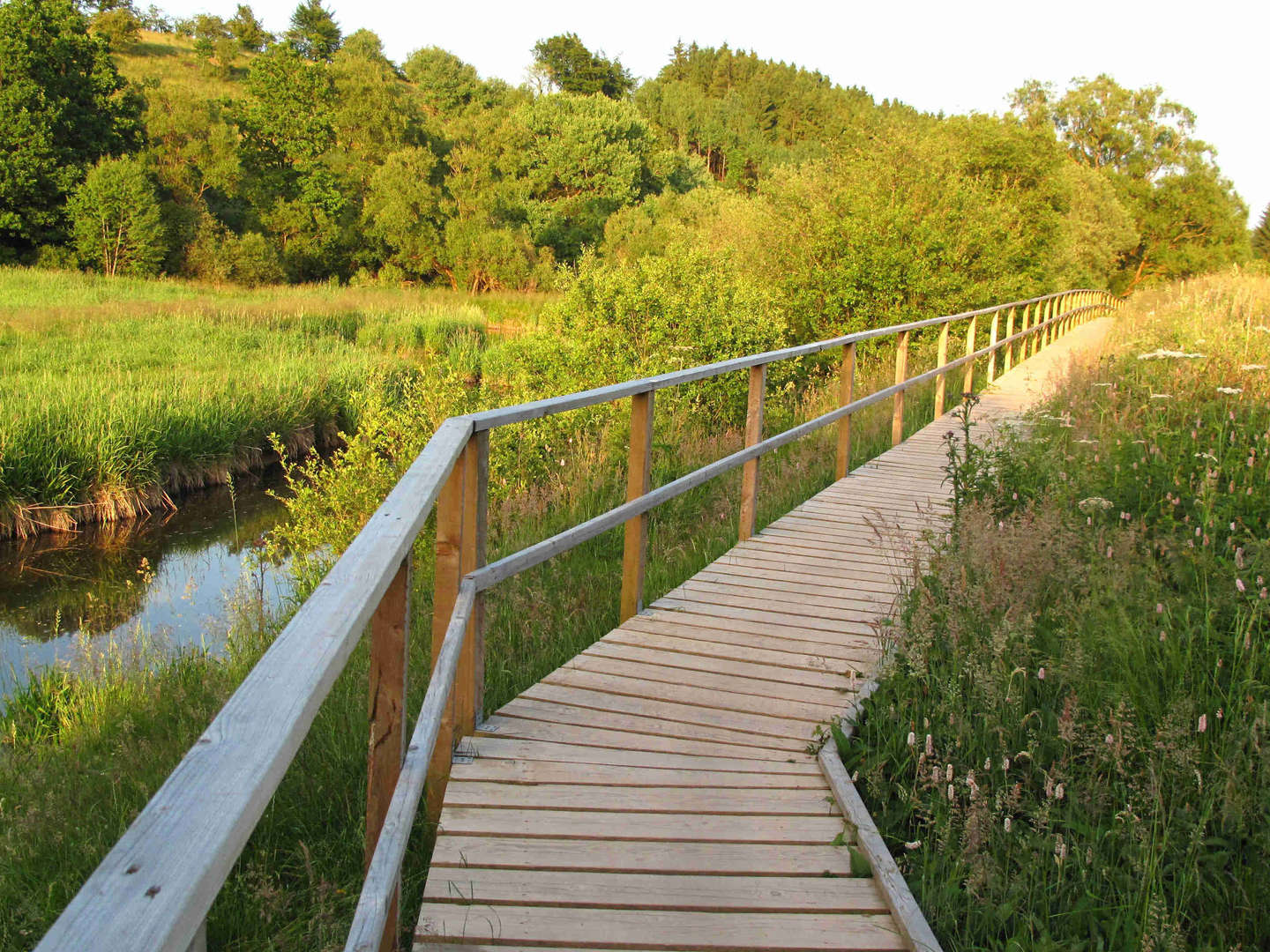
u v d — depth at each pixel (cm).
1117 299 3838
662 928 269
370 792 242
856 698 404
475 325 2955
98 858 373
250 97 5044
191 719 533
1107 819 315
